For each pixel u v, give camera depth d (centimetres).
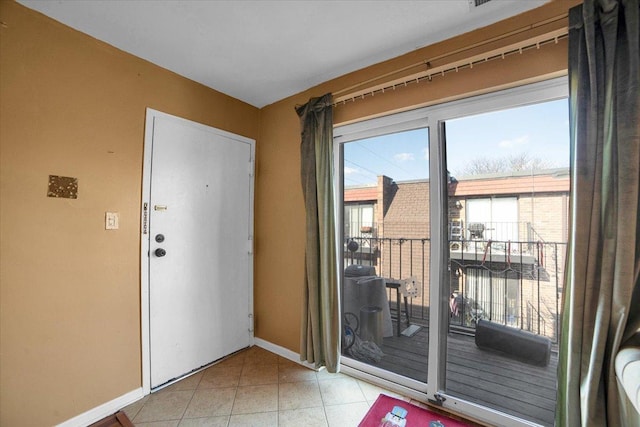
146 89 189
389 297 199
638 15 109
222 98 237
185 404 177
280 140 250
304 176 217
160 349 193
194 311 213
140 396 182
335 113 215
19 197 139
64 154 154
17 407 137
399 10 146
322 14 149
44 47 147
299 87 230
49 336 147
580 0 131
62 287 152
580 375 117
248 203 258
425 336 184
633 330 109
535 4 139
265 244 259
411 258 190
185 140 210
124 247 177
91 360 162
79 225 158
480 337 167
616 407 108
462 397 170
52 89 150
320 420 163
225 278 237
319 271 211
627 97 109
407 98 181
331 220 207
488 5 141
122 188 177
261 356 240
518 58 145
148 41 171
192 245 213
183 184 209
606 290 111
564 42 134
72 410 154
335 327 201
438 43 171
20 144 140
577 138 119
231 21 154
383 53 183
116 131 175
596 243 115
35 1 138
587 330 116
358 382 201
